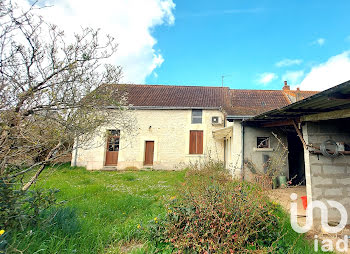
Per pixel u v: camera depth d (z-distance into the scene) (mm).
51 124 2828
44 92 2572
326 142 3738
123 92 4328
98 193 5730
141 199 4992
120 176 9648
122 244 2811
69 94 2906
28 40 2414
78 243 2523
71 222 2881
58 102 2828
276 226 2816
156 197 5379
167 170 12336
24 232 2309
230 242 2189
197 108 12805
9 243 2021
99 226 3201
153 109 13094
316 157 3846
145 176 9836
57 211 2982
